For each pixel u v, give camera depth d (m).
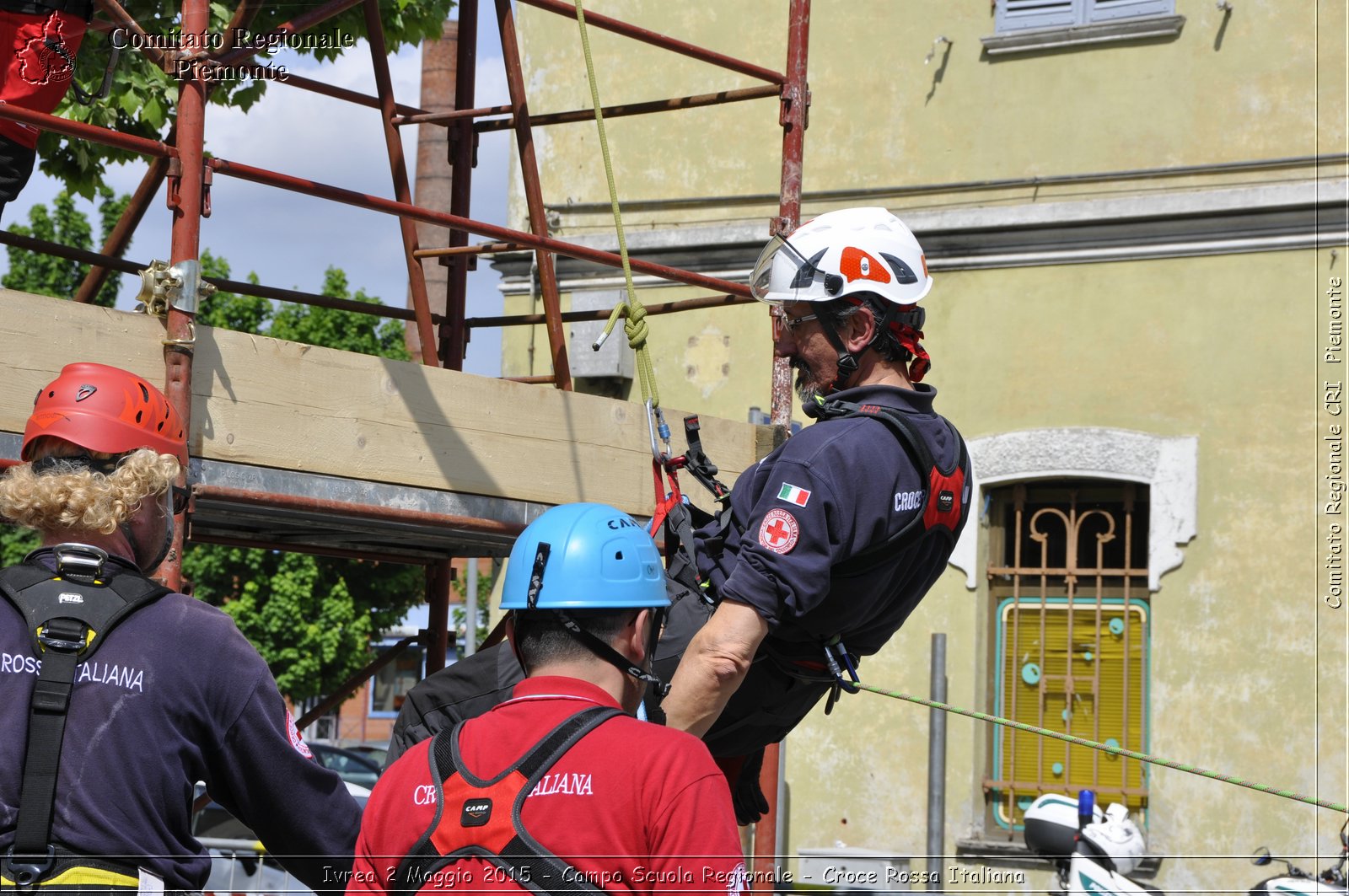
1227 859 7.81
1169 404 8.19
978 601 8.45
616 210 3.12
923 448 2.73
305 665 19.22
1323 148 8.05
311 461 3.26
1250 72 8.24
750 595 2.56
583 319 5.39
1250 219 8.12
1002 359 8.57
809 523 2.57
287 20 6.76
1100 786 8.13
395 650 5.39
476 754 2.10
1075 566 8.35
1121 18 8.46
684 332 9.30
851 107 9.09
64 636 2.15
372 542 4.81
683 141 9.43
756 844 4.86
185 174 3.31
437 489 3.50
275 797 2.32
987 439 8.50
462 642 19.05
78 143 7.47
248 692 2.28
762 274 3.01
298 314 21.45
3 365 2.83
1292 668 7.80
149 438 2.46
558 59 9.73
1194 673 7.98
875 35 9.09
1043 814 7.06
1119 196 8.40
